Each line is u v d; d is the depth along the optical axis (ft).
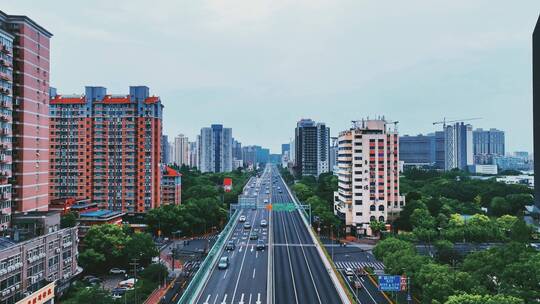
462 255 402.11
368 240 588.09
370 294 339.36
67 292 348.59
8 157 358.23
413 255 341.41
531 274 251.19
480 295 231.50
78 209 556.92
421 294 318.24
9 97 360.69
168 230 598.34
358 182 625.00
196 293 324.19
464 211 653.71
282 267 412.36
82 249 429.38
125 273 415.44
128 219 649.61
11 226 347.77
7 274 278.67
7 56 359.66
